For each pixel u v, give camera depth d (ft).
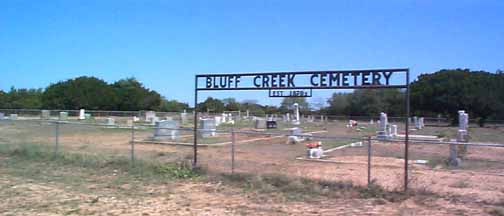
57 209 34.76
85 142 94.27
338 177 49.93
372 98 322.96
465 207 36.01
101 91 349.41
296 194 41.19
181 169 51.65
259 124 155.74
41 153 65.87
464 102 269.85
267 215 33.60
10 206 35.63
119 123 173.58
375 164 61.62
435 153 77.97
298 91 45.16
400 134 137.80
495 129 183.11
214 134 117.91
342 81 42.68
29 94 365.61
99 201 37.91
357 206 36.55
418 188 41.63
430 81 291.79
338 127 179.01
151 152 75.31
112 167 55.72
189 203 37.58
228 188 44.09
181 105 386.11
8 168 55.98
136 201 38.11
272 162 63.46
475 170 57.67
